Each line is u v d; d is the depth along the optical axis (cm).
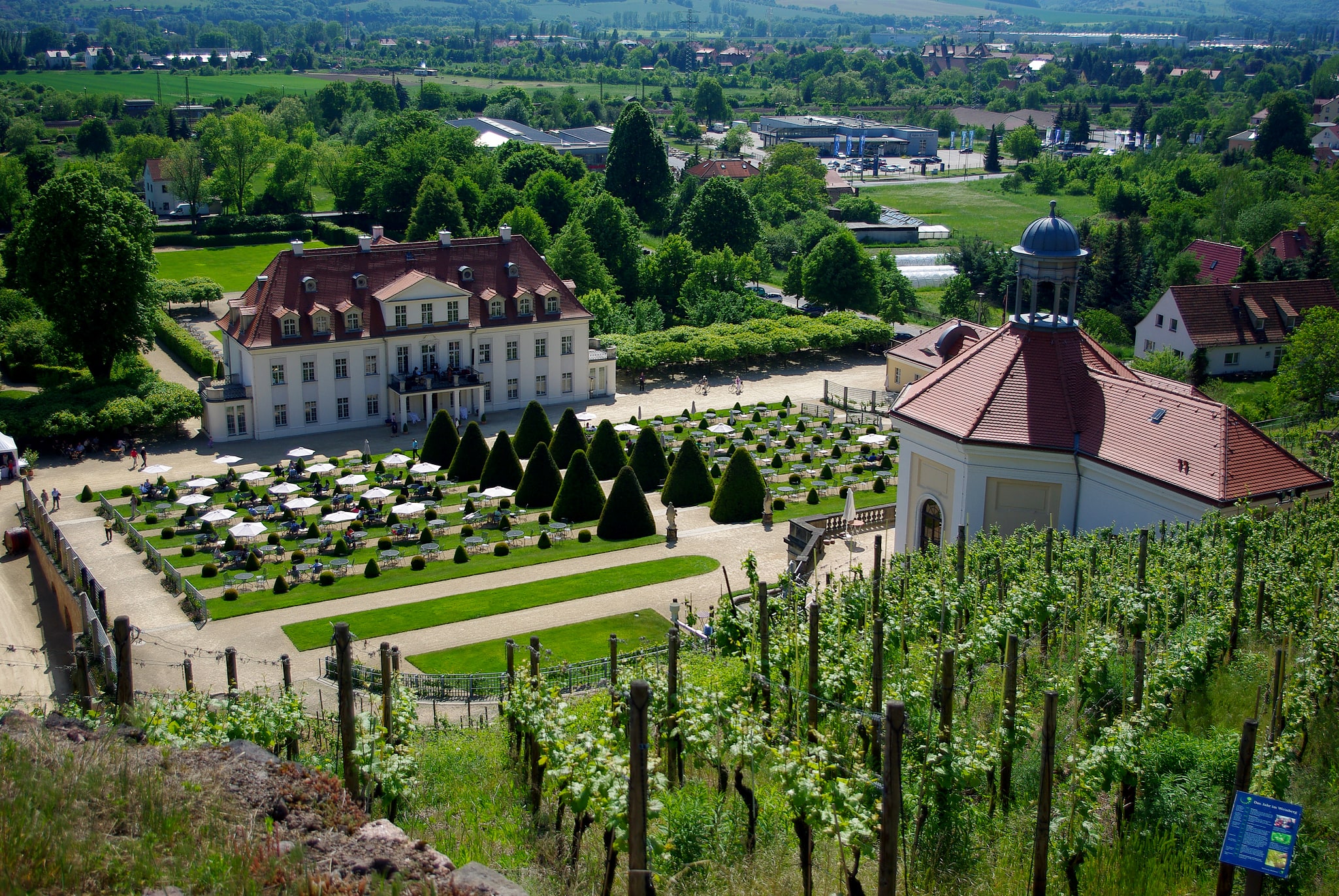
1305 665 3544
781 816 3155
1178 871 2897
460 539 8294
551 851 3067
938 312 16900
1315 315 10100
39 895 1945
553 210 18962
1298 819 2445
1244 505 5159
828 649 3988
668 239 16088
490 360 11300
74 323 10788
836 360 13612
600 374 12019
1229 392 11781
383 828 2341
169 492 9006
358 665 5806
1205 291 13088
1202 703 3809
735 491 8662
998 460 6006
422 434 10719
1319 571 4519
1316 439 8050
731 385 12619
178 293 14925
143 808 2211
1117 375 6219
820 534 7762
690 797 3225
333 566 7600
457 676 5722
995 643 4119
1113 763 3000
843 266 14750
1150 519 5588
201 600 6794
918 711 3541
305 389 10569
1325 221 17038
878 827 2875
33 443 10050
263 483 9312
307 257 10669
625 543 8225
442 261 11238
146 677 5909
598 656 6219
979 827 3103
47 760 2338
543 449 9019
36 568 7831
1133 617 4356
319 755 3728
